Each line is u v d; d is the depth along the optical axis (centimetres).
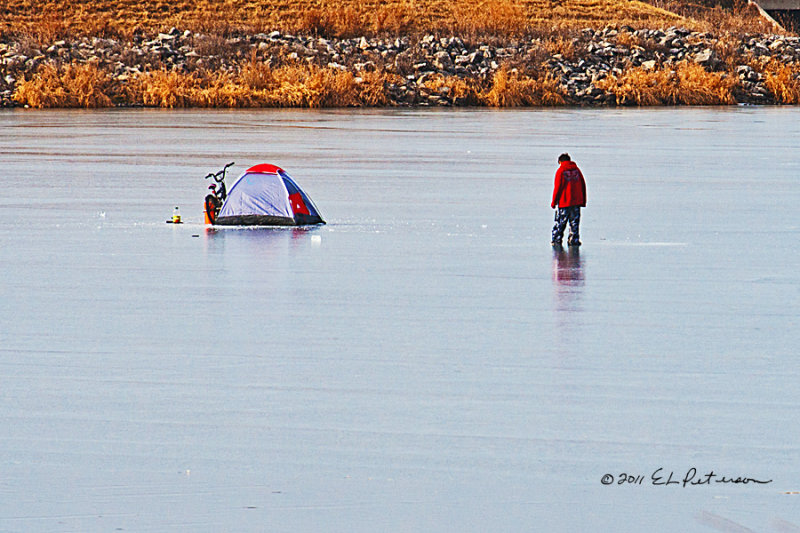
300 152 12475
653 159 11938
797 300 5062
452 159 11812
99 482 2867
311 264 5934
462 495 2800
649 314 4766
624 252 6362
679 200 8669
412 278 5559
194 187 9381
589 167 11138
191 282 5431
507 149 13038
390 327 4512
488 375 3812
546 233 7081
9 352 4109
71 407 3462
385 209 8131
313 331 4441
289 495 2797
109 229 7162
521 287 5338
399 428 3275
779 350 4156
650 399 3547
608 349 4162
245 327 4503
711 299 5078
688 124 17475
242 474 2927
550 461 3019
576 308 4878
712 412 3416
